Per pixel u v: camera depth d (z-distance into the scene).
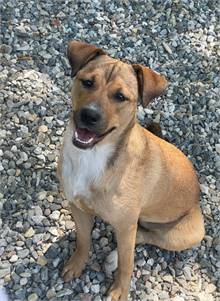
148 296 1.03
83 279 1.03
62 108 1.24
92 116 0.81
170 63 1.38
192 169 1.03
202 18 1.49
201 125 1.28
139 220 1.04
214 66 1.40
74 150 0.87
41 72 1.30
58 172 0.93
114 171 0.86
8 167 1.14
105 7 1.44
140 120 1.26
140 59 1.37
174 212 1.02
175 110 1.29
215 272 1.08
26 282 1.02
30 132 1.20
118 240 0.94
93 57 0.86
